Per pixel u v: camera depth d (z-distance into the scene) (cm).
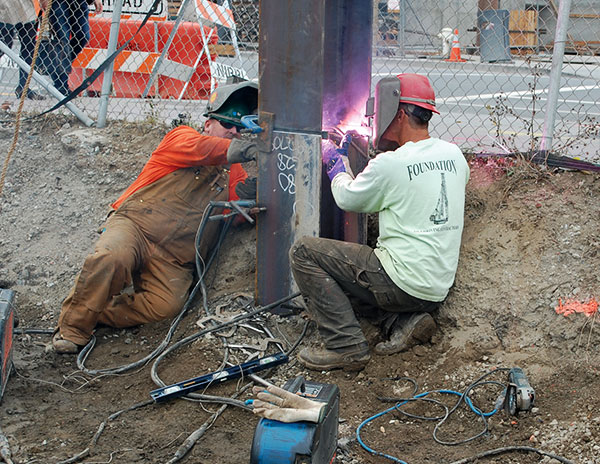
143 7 966
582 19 686
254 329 433
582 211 431
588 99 905
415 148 384
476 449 329
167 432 355
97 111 719
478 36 1005
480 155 497
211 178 484
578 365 362
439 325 411
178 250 478
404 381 384
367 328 419
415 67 1093
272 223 440
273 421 287
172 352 430
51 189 604
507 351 385
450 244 384
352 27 452
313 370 400
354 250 392
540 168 471
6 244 569
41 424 362
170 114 741
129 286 482
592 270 396
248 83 470
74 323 444
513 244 429
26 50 731
